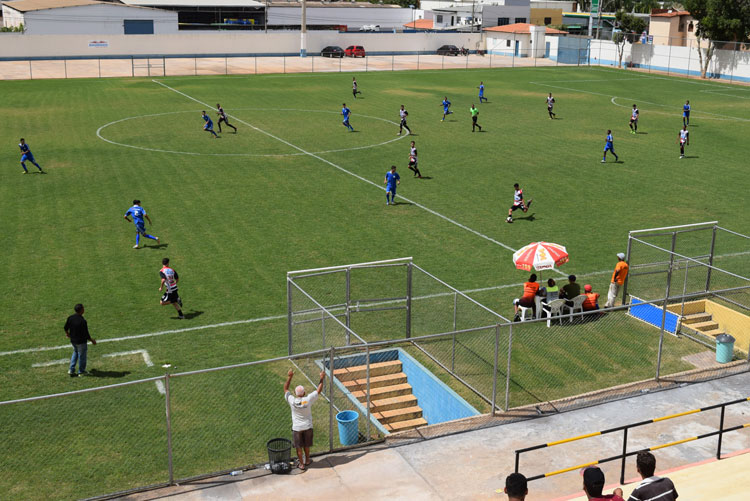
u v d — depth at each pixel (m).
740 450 14.65
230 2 118.50
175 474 13.91
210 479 13.64
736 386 17.52
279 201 34.12
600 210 33.62
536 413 16.19
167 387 13.09
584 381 18.34
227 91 70.38
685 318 21.62
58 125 51.56
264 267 25.78
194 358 18.97
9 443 14.80
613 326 21.56
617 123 56.62
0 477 13.71
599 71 94.31
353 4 135.88
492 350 19.89
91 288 23.61
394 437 15.18
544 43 111.31
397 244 28.56
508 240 29.28
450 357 19.47
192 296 23.11
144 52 98.38
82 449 14.66
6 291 23.19
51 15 97.19
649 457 10.02
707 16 85.06
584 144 48.62
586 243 28.98
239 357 19.06
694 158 44.78
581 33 125.25
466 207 33.84
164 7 112.81
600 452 14.67
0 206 32.38
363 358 19.22
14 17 105.62
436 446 14.87
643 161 43.78
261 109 60.44
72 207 32.50
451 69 94.25
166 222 30.64
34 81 74.50
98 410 16.16
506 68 96.31
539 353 19.78
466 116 59.03
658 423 15.80
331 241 28.72
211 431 15.39
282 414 16.16
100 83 74.31
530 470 14.03
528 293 21.50
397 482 13.62
